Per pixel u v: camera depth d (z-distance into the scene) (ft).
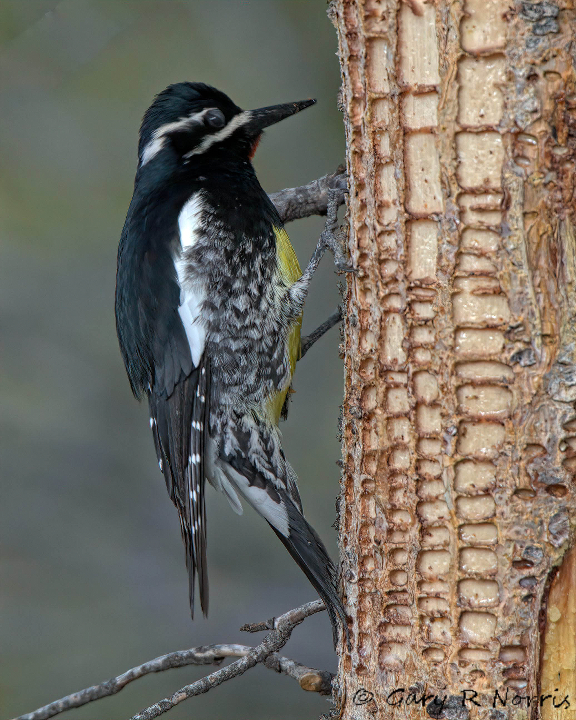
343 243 23.49
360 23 18.07
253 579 49.70
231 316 29.86
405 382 18.25
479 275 17.02
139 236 31.12
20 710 44.11
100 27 45.96
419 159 17.43
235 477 30.07
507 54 16.37
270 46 49.34
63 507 52.13
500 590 17.29
